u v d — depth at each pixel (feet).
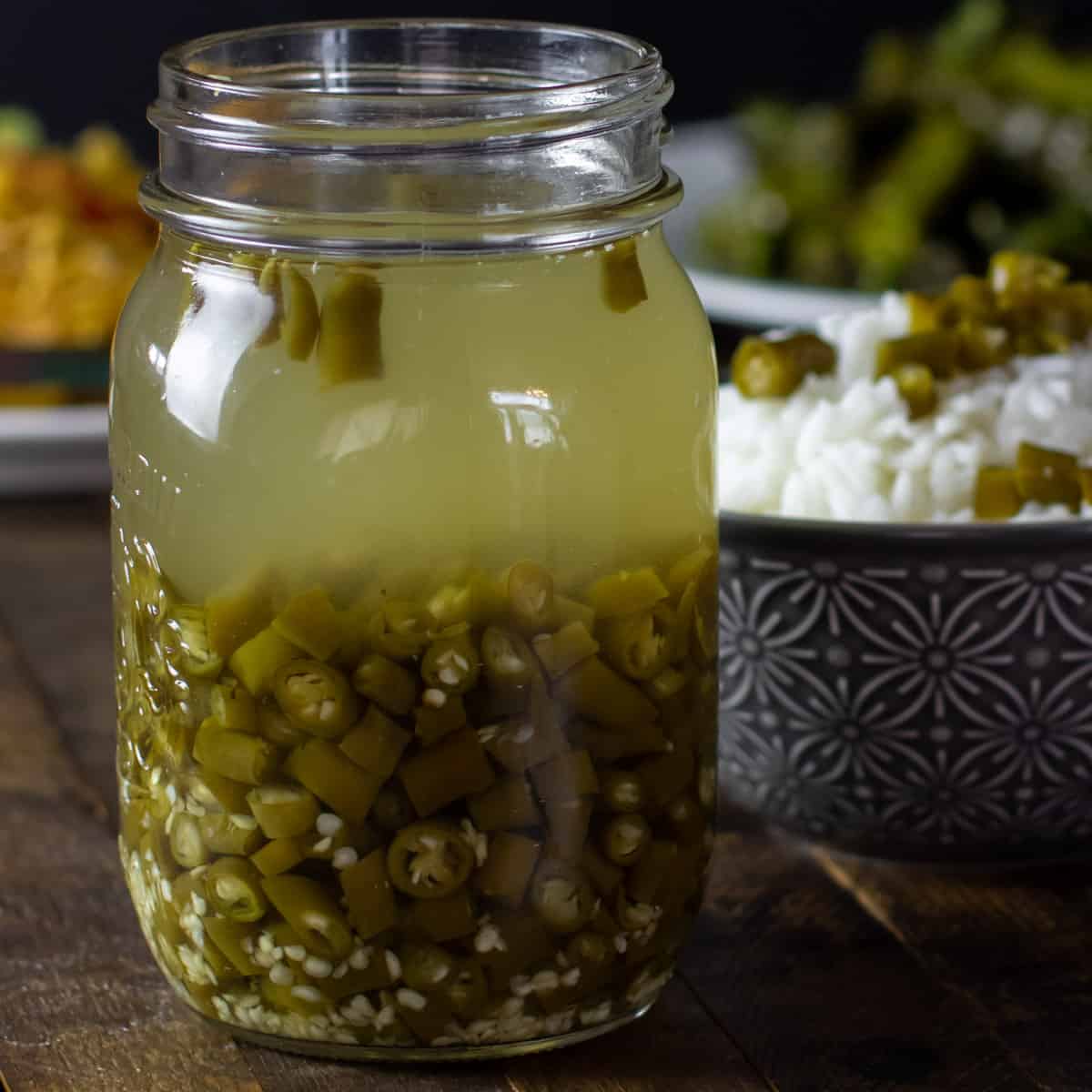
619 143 1.65
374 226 1.61
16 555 2.52
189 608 1.67
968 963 1.82
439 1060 1.72
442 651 1.64
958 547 1.82
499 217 1.62
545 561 1.65
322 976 1.69
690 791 1.73
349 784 1.66
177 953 1.73
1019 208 3.60
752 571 1.86
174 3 5.06
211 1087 1.71
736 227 3.55
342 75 1.75
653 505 1.68
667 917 1.73
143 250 3.03
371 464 1.63
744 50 5.37
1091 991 1.79
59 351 2.78
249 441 1.64
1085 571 1.83
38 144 3.79
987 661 1.84
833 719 1.88
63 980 1.82
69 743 2.12
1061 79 3.67
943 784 1.87
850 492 1.87
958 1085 1.71
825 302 2.95
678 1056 1.74
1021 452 1.86
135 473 1.70
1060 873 1.92
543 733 1.67
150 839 1.73
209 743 1.67
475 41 1.75
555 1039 1.72
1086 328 1.95
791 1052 1.74
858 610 1.84
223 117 1.63
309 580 1.65
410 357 1.63
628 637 1.67
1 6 4.96
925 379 1.89
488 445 1.64
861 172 3.67
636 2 5.27
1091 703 1.85
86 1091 1.71
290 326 1.64
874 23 5.39
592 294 1.66
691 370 1.69
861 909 1.88
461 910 1.67
